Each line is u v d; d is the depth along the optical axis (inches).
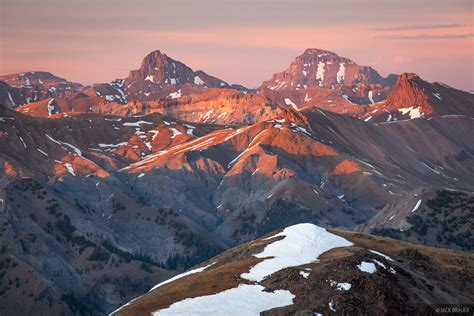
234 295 7539.4
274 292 7573.8
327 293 7421.3
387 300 7436.0
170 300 7608.3
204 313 7155.5
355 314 7209.6
